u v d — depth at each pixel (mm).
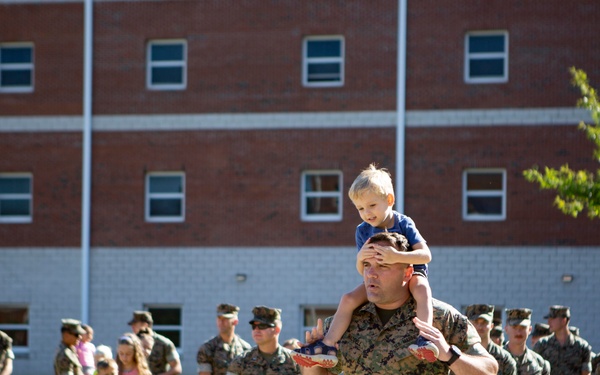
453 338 6535
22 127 34344
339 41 33312
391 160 32719
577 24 32125
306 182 33344
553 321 17500
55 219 34062
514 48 32375
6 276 34219
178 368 18062
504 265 32156
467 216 32469
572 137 32000
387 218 7094
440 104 32531
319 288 32906
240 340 16859
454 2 32531
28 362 33906
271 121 33344
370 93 32875
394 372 6547
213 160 33562
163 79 34062
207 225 33531
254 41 33500
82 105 34156
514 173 32250
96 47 34125
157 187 34031
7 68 34656
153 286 33625
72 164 34062
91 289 33844
